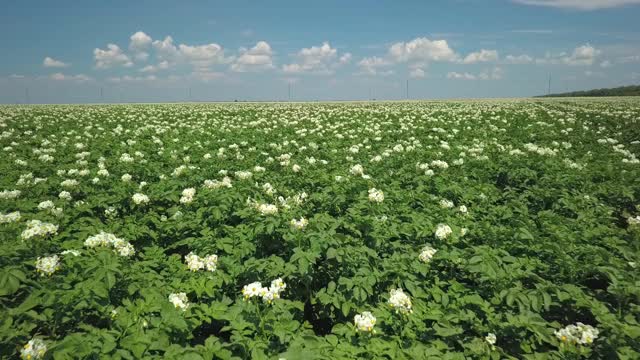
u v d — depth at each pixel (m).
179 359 3.65
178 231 7.33
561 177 10.95
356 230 6.79
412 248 6.70
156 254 6.27
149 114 34.38
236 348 4.12
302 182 10.79
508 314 4.76
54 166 12.52
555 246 6.20
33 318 4.34
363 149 16.14
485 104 49.38
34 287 4.73
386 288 5.61
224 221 7.73
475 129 22.55
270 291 4.71
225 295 5.36
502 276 5.48
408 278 5.57
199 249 6.38
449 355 4.11
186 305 4.62
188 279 5.33
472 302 5.05
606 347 4.40
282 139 19.64
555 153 14.58
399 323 4.70
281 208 7.88
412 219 7.66
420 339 4.54
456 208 8.62
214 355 3.97
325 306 5.54
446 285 5.82
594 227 7.69
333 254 5.63
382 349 4.16
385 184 10.70
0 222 6.74
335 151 15.55
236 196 8.35
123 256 5.67
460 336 4.72
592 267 5.82
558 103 48.47
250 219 7.24
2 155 14.58
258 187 9.73
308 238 6.16
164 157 14.47
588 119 26.83
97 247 5.75
